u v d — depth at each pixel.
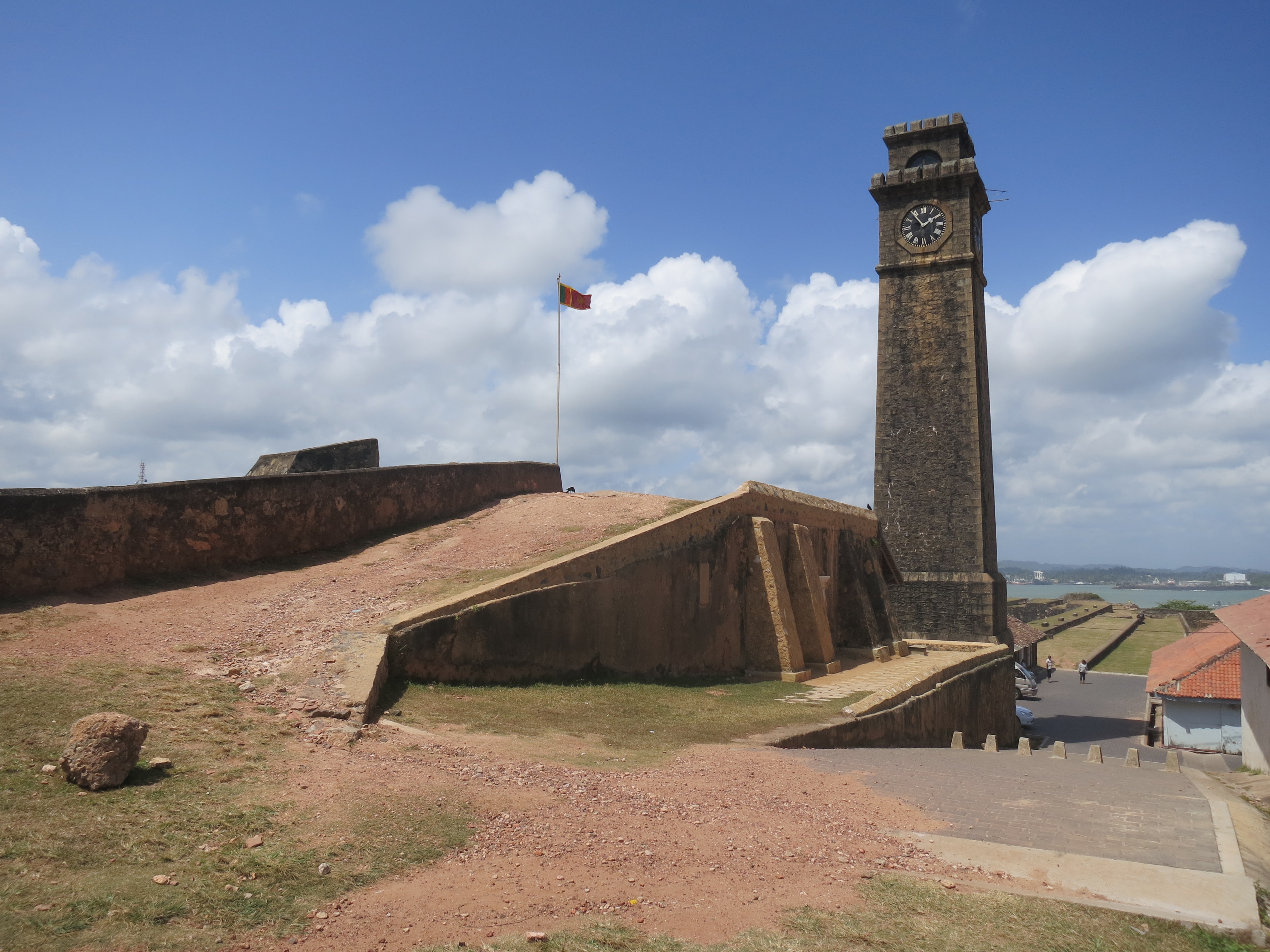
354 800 8.09
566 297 32.31
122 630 12.99
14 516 13.63
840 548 28.70
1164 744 32.47
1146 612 106.00
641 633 17.97
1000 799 11.00
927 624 38.78
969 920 7.00
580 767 10.42
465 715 12.36
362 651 12.74
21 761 7.95
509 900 6.59
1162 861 8.64
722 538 20.95
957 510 39.00
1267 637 15.72
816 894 7.32
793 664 21.23
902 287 40.88
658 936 6.27
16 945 5.25
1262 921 7.31
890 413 40.50
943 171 39.81
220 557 17.25
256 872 6.57
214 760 8.70
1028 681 49.06
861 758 13.49
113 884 6.10
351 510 20.62
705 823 8.84
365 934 5.92
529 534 20.92
